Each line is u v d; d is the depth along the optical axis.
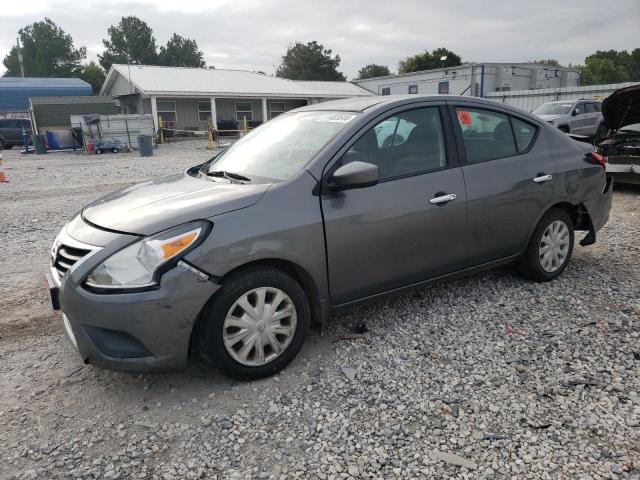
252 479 2.39
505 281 4.65
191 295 2.81
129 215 3.04
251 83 36.59
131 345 2.82
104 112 28.58
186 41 100.12
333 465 2.46
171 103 33.69
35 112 27.19
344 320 3.97
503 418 2.76
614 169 9.18
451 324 3.86
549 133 4.51
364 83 41.91
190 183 3.59
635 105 8.48
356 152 3.44
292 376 3.21
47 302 4.54
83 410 2.93
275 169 3.47
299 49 73.56
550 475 2.35
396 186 3.53
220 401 2.98
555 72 36.03
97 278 2.78
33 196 10.84
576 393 2.95
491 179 3.99
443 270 3.89
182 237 2.81
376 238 3.44
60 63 92.44
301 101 38.28
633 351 3.38
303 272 3.23
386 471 2.41
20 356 3.57
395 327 3.83
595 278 4.70
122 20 94.44
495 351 3.45
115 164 18.06
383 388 3.07
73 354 3.58
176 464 2.49
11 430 2.76
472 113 4.07
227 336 2.99
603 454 2.46
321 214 3.21
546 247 4.50
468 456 2.49
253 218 3.00
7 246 6.52
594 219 4.83
